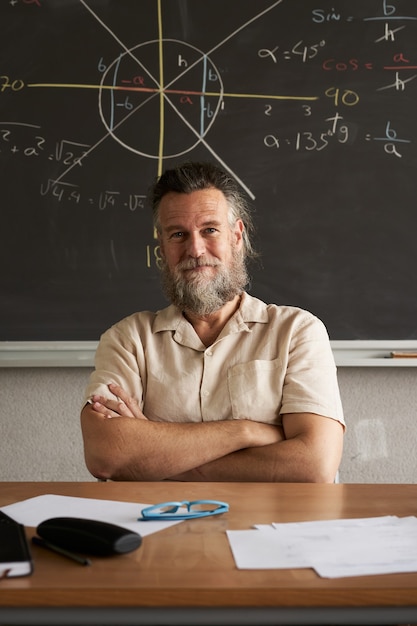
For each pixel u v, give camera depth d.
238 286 1.64
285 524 0.89
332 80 2.16
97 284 2.13
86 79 2.15
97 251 2.14
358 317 2.14
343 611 0.69
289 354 1.59
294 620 0.69
